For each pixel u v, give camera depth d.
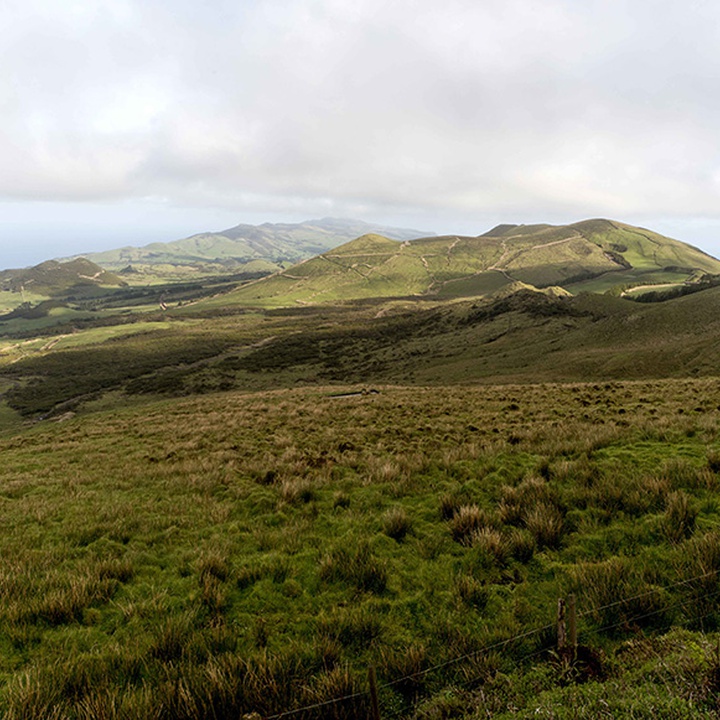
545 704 3.54
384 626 4.87
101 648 4.68
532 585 5.48
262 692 3.87
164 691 3.86
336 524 7.78
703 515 6.50
